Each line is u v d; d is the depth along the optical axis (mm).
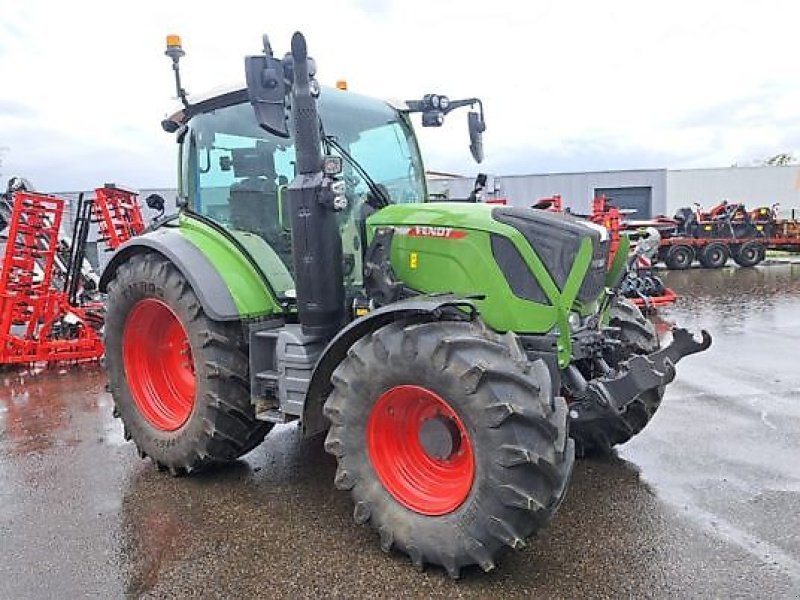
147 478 4352
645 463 4375
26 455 4840
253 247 4281
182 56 4496
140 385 4625
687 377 6570
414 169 4867
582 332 3723
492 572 3092
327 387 3609
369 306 3857
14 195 7773
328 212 3693
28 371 7730
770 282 15375
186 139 4703
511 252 3453
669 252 19359
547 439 2889
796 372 6742
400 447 3348
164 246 4258
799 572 3020
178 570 3184
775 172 31547
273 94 3342
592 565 3127
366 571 3139
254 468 4473
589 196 31156
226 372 4031
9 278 7793
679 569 3068
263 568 3184
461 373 2951
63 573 3186
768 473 4164
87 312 8039
